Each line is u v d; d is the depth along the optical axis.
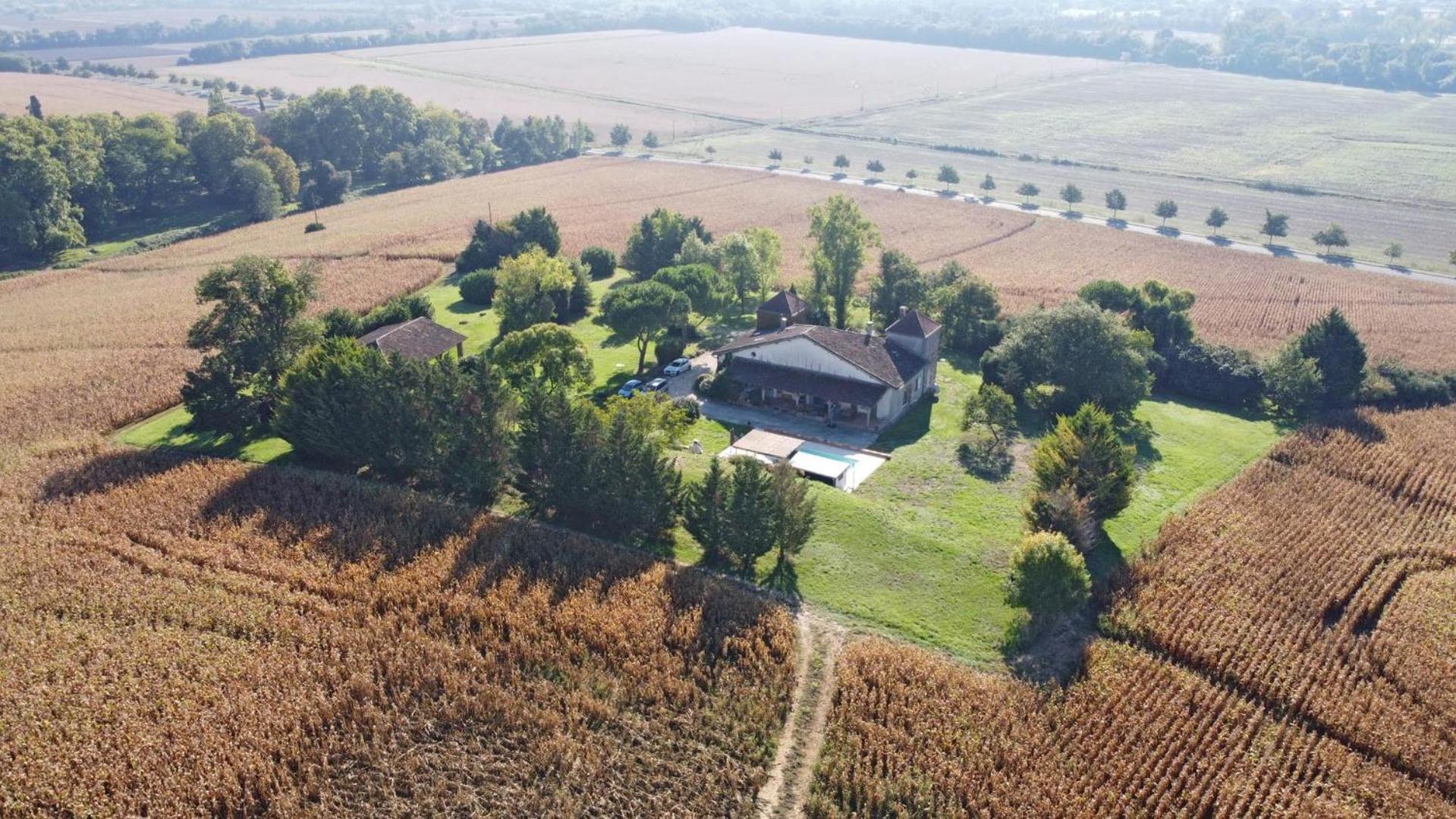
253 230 159.75
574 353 79.75
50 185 142.50
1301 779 43.97
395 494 65.50
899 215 171.00
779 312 94.94
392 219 164.00
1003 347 88.69
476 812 40.69
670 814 40.91
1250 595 56.47
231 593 54.34
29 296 121.81
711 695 47.22
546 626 51.53
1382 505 67.75
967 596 56.69
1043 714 46.53
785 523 57.75
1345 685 49.34
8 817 40.06
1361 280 132.50
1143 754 44.09
